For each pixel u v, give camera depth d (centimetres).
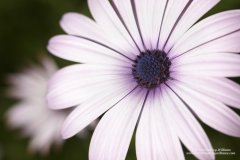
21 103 28
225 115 13
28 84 27
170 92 14
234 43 13
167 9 15
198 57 14
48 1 27
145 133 14
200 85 13
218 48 13
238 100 13
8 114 28
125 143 14
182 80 14
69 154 27
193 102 13
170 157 13
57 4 27
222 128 13
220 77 13
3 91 29
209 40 14
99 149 14
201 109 13
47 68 26
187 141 13
